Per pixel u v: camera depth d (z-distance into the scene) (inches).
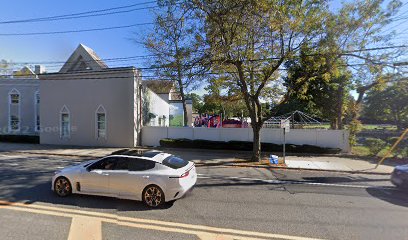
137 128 854.5
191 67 527.8
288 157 656.4
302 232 210.7
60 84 885.8
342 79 849.5
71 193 301.0
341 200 305.3
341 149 722.8
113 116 845.2
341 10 494.0
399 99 940.6
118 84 842.2
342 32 491.5
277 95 668.7
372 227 223.1
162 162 287.6
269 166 538.9
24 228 210.7
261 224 225.9
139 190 275.6
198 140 773.9
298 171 500.7
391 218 245.6
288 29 487.8
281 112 1507.1
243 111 1934.1
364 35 499.8
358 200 307.0
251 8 448.5
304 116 1430.9
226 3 460.1
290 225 224.7
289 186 375.2
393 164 572.1
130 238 194.9
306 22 481.1
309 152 701.9
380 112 1079.6
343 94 887.7
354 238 201.2
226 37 493.4
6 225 216.5
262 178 429.4
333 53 502.3
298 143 758.5
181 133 844.6
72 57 884.0
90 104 863.1
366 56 508.7
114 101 844.6
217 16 473.1
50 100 894.4
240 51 509.0
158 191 270.4
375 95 1047.6
